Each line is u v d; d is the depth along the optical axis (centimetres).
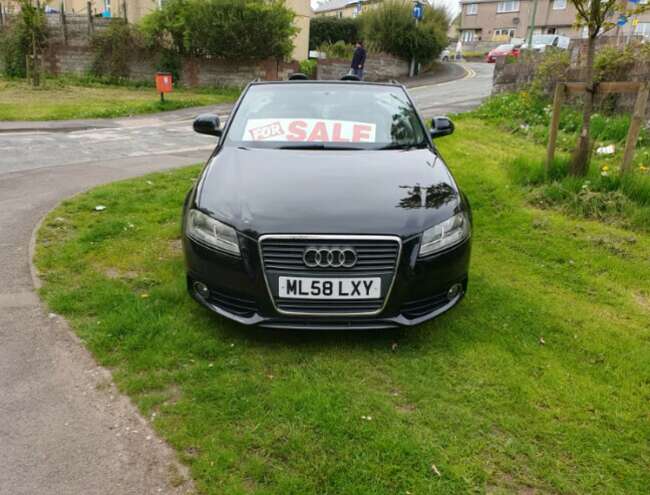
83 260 444
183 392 282
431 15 3027
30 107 1491
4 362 306
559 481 232
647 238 526
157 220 549
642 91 582
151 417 263
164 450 243
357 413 267
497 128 1124
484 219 572
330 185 337
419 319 320
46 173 771
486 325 360
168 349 318
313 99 465
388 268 307
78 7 3431
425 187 347
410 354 322
